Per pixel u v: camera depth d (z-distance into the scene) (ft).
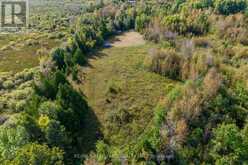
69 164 209.56
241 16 404.16
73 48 364.99
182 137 211.61
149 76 318.65
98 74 325.01
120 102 277.03
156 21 422.00
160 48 350.02
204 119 224.94
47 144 210.38
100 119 256.52
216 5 449.48
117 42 408.46
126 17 456.45
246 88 256.93
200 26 408.46
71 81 311.06
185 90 251.39
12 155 199.62
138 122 251.80
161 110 240.94
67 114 230.27
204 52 331.36
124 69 334.03
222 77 266.77
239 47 352.28
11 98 298.97
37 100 242.37
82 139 234.79
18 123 222.48
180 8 458.50
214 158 200.85
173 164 199.31
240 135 207.21
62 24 509.76
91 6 553.23
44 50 407.85
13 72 357.61
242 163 197.26
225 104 234.79
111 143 232.32
